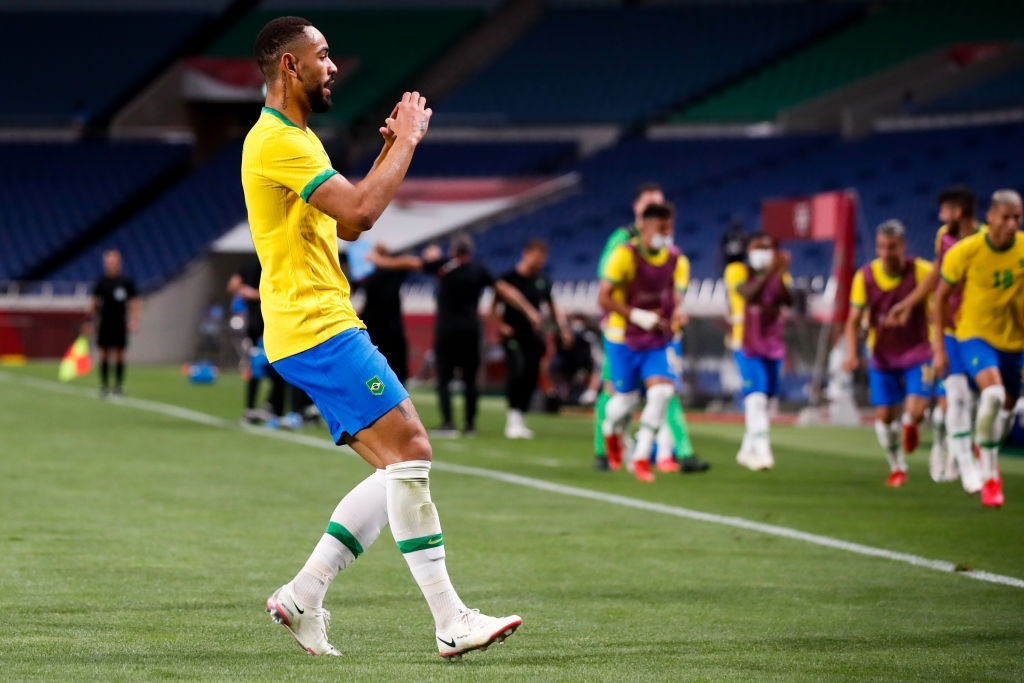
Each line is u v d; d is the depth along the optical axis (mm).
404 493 16703
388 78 140750
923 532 30250
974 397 50438
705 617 20500
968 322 33875
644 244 38938
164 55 144875
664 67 139625
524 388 56250
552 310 56344
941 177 107812
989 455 33969
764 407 43344
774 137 126438
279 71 16781
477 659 17266
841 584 23578
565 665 16969
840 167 115250
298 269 16734
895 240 38469
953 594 22703
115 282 74562
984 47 124062
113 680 15688
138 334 115250
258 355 58219
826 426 65000
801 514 33156
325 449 48406
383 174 16250
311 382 16859
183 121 138750
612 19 147875
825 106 126562
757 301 43125
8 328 114562
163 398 74438
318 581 17172
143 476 39156
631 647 18219
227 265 120312
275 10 151250
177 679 15773
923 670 16969
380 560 25375
